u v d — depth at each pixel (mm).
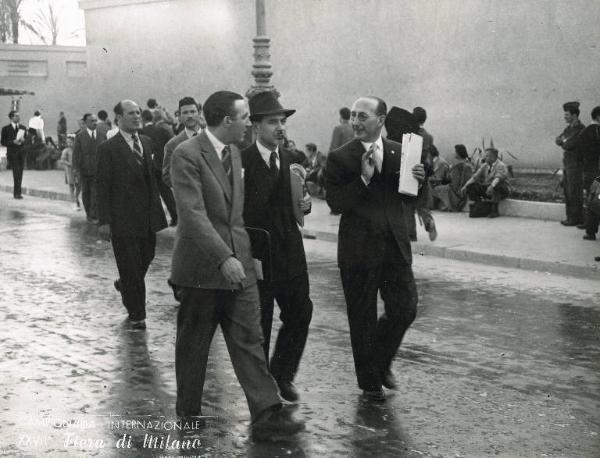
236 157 5629
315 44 22891
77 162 17219
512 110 19047
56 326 8672
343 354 7574
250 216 6031
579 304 9500
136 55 29078
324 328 8531
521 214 15867
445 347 7766
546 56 18375
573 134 14492
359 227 6133
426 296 9969
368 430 5684
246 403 6250
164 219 8734
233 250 5543
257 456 5250
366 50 21719
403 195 6203
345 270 6195
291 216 6105
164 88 28172
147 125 15180
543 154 18641
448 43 20031
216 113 5535
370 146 6133
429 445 5406
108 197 8523
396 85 21156
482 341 7973
